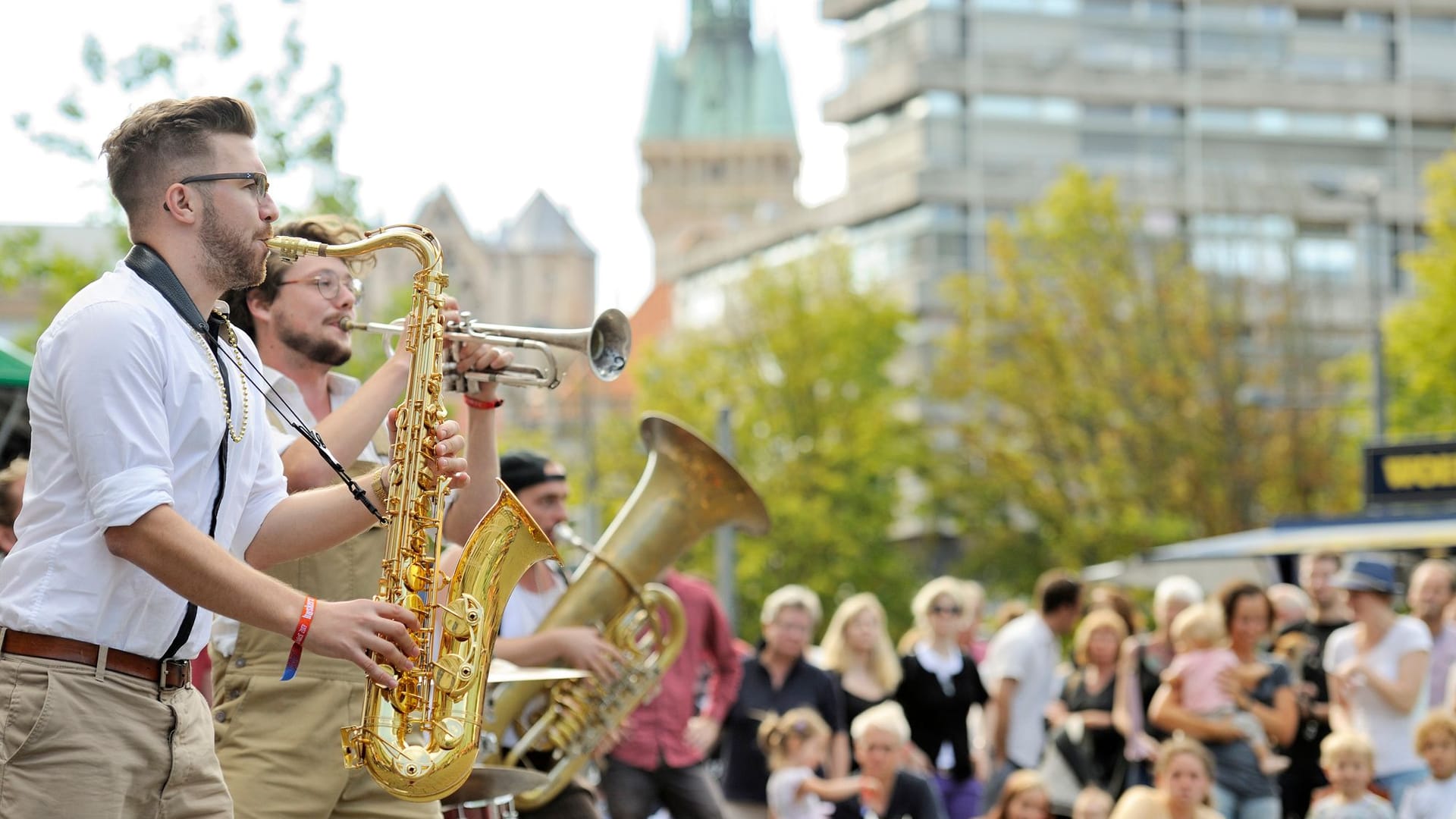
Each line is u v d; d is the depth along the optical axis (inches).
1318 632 436.8
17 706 136.2
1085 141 2534.5
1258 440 1419.8
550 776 255.0
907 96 2529.5
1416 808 350.9
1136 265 1503.4
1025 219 1550.2
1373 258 1470.2
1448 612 423.2
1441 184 1328.7
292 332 195.2
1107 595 479.8
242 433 149.0
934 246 2415.1
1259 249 1616.6
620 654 256.4
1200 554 680.4
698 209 5413.4
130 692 140.7
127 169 144.6
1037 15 2536.9
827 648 419.5
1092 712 405.4
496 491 193.3
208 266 146.1
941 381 1587.1
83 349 135.9
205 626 147.3
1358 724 378.9
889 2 2576.3
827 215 2605.8
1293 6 2600.9
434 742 154.2
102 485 134.0
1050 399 1483.8
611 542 263.6
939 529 1711.4
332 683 192.2
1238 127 2564.0
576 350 186.4
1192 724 371.2
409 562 157.4
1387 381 1417.3
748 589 1585.9
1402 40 2618.1
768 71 5487.2
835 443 1664.6
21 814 135.9
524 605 275.9
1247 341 1515.7
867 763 370.6
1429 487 733.3
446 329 182.2
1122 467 1448.1
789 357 1704.0
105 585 138.1
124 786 139.3
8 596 138.3
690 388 1742.1
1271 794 371.6
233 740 191.3
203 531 145.9
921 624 424.5
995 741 406.0
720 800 334.6
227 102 147.4
